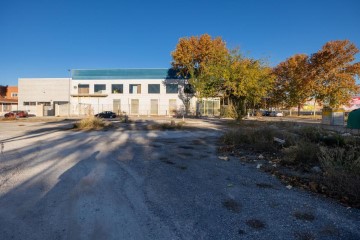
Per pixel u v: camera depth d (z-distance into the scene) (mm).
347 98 42062
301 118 45438
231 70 25844
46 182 5656
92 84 51375
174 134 15586
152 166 7316
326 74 41875
